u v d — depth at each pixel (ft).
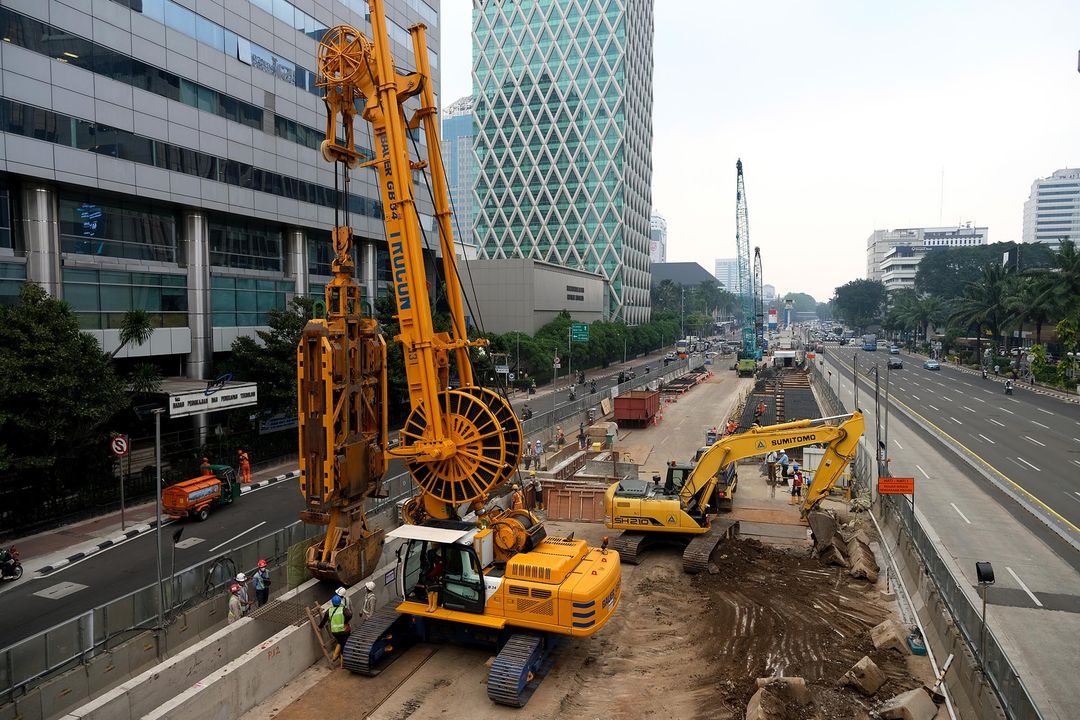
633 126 513.45
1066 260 252.21
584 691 50.70
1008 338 330.34
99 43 117.08
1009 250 484.33
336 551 62.59
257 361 128.47
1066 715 47.91
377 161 67.41
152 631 57.41
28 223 110.93
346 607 56.85
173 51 131.03
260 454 134.72
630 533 81.71
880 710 45.19
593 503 96.89
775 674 50.88
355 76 65.26
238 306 154.10
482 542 56.75
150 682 45.85
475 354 184.44
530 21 485.97
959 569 77.10
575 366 329.52
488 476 68.08
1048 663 55.31
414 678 52.85
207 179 139.23
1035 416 193.57
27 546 86.74
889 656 53.67
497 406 69.21
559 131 483.92
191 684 49.08
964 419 188.85
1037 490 113.29
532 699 49.52
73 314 97.14
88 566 80.64
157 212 135.44
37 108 107.76
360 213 188.03
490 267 310.24
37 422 86.74
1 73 102.89
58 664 51.60
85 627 53.78
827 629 59.06
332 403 60.29
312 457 60.80
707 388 278.67
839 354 469.98
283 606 58.90
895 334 613.93
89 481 103.60
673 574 74.28
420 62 68.54
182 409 108.06
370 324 66.90
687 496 79.56
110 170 119.34
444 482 69.77
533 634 53.62
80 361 91.97
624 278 488.44
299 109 165.37
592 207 479.82
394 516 92.73
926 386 270.46
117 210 127.85
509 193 495.41
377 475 67.21
